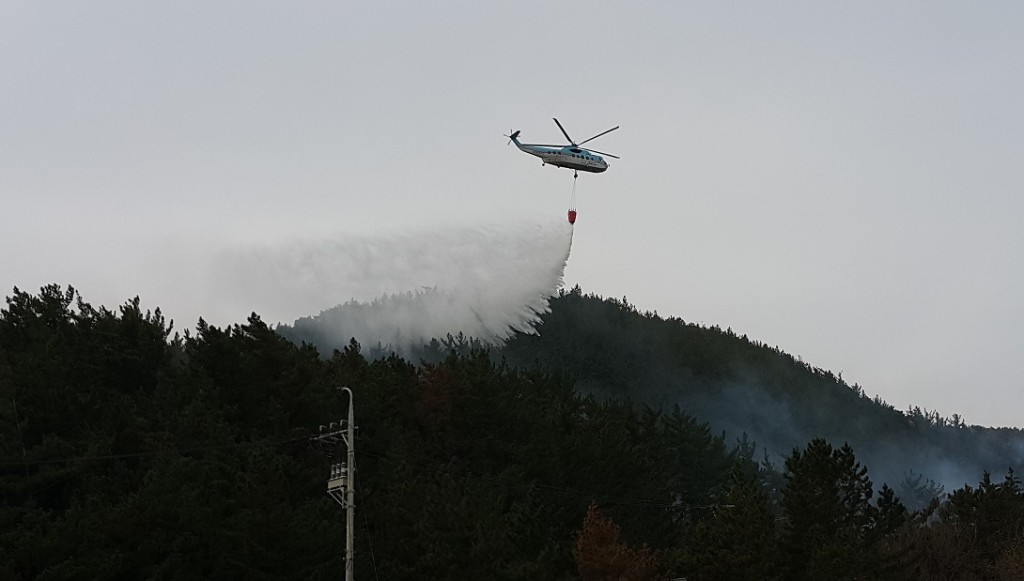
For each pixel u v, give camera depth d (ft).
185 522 187.21
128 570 184.24
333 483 161.07
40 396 229.86
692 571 214.07
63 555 180.14
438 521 195.00
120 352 268.21
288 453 230.27
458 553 190.08
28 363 236.63
